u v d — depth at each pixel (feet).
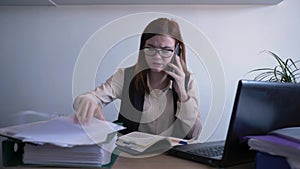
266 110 2.01
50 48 4.88
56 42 4.88
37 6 4.83
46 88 4.90
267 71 4.87
